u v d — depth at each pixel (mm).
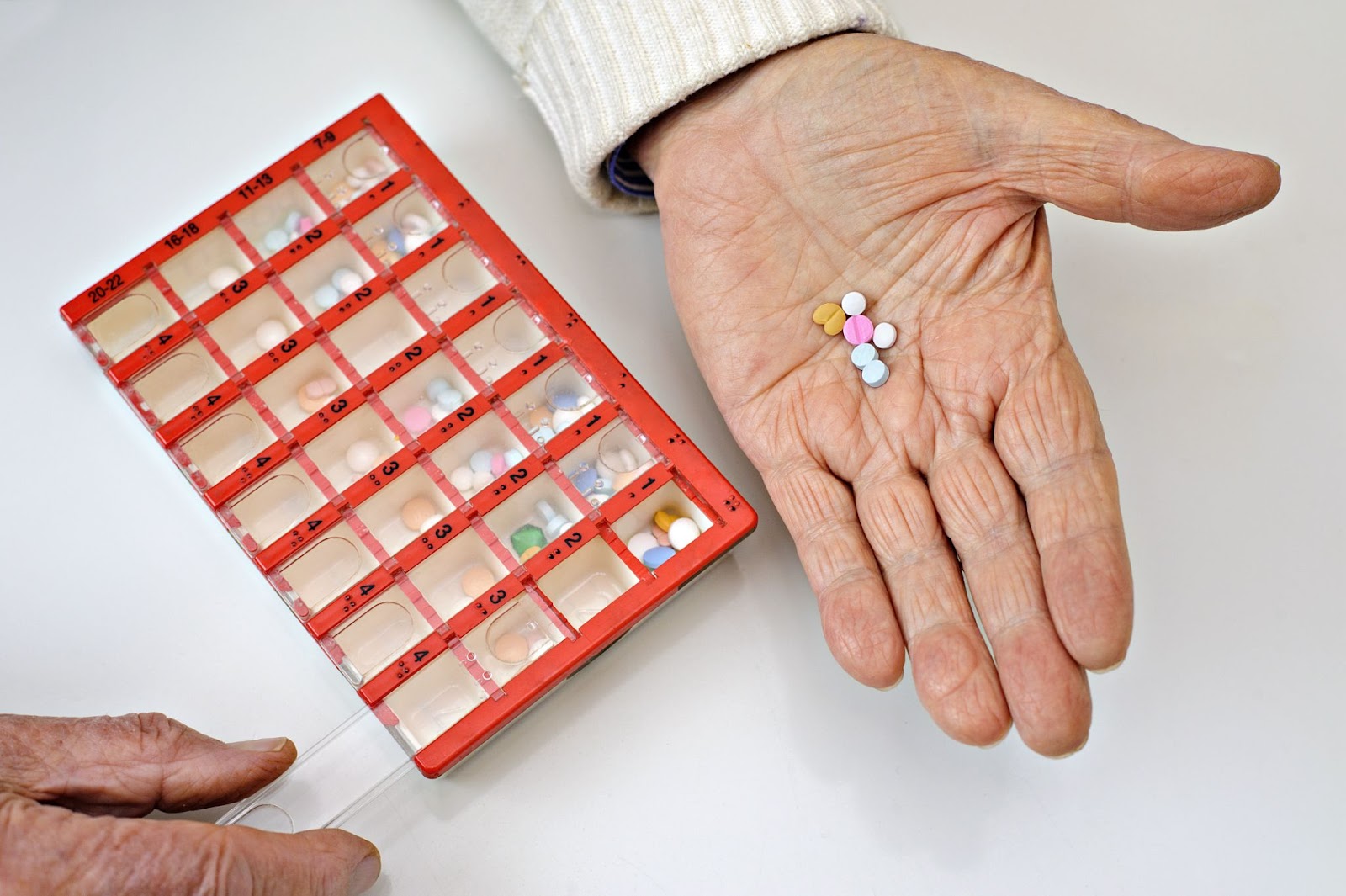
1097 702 507
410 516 526
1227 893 490
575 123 545
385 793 501
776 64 528
